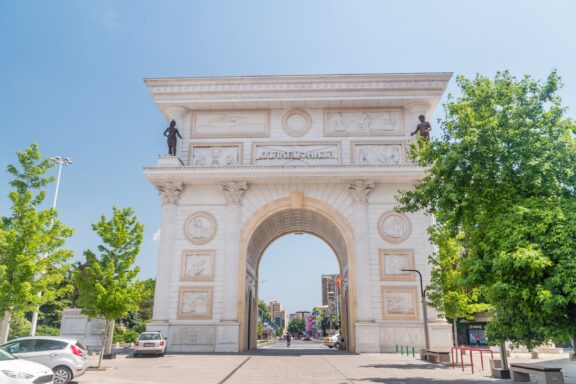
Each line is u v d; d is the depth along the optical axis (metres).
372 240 37.50
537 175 14.89
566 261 12.87
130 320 71.38
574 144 14.98
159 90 40.81
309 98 40.41
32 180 25.02
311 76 40.47
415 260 36.91
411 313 35.66
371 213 38.16
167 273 36.69
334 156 40.09
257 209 38.47
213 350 34.97
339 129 40.88
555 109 15.96
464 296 28.11
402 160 39.66
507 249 14.05
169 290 36.62
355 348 34.91
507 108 16.62
